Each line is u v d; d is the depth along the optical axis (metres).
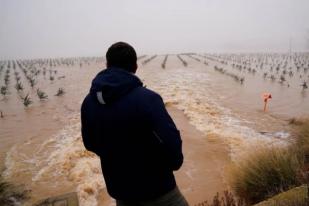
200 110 11.69
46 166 6.93
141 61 39.84
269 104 13.13
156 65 32.72
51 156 7.54
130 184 1.66
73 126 10.21
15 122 11.01
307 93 15.89
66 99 15.07
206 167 6.51
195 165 6.64
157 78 21.42
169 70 27.27
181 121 10.28
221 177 5.94
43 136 9.25
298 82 20.17
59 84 20.52
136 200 1.70
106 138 1.61
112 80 1.54
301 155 4.89
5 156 7.69
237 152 7.22
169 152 1.52
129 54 1.64
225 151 7.39
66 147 8.11
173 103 12.96
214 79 21.19
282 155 4.39
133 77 1.57
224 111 11.70
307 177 3.89
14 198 5.38
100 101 1.55
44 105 13.85
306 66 32.34
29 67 35.19
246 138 8.32
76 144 8.28
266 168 4.25
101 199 5.42
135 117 1.49
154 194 1.68
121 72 1.57
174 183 1.79
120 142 1.57
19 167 6.92
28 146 8.38
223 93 15.68
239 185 4.47
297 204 2.82
